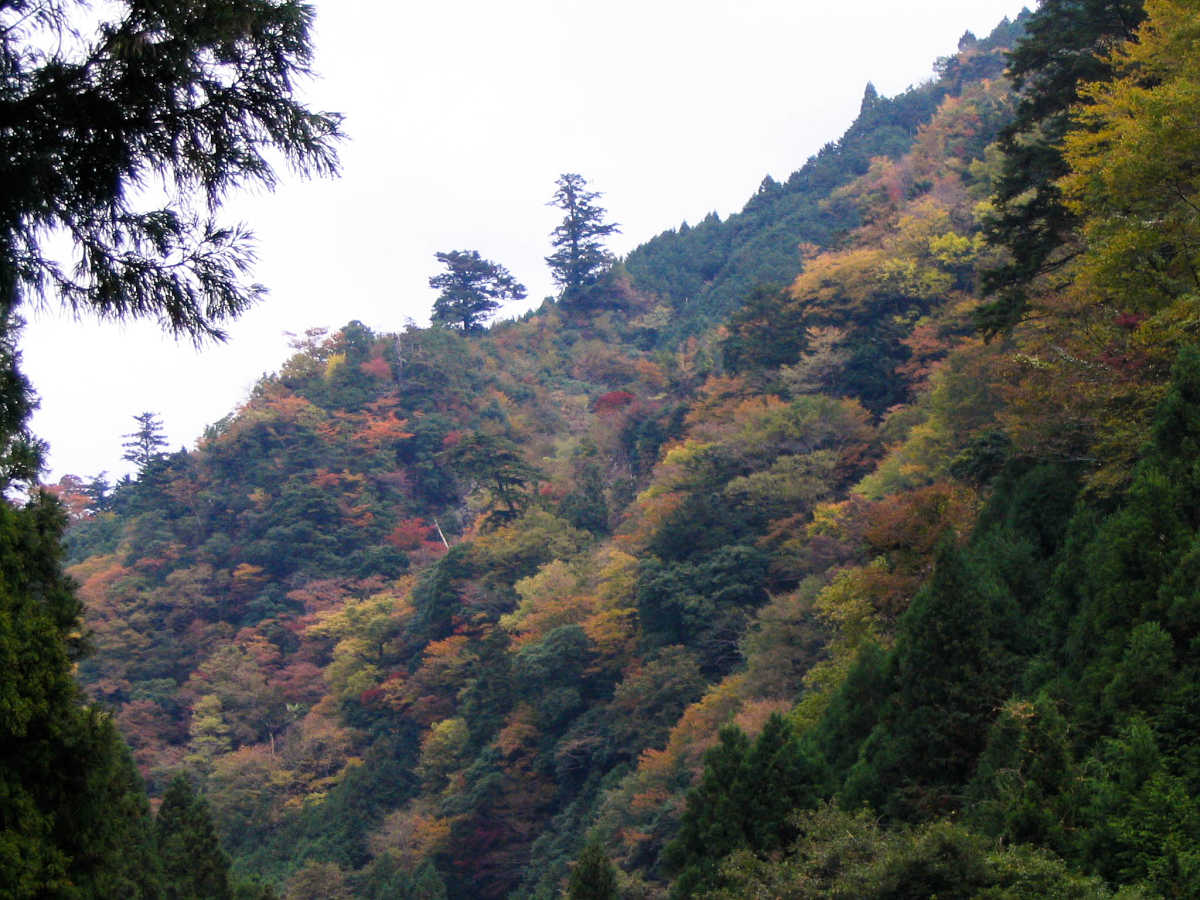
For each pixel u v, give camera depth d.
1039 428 26.53
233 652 89.94
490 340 153.88
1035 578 24.19
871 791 20.80
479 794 56.81
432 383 133.00
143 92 8.25
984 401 43.09
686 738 44.50
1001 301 31.62
